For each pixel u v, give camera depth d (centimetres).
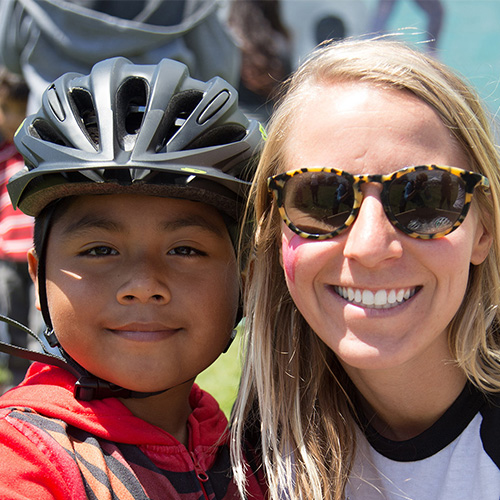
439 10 820
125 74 241
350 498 237
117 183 217
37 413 217
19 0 472
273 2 747
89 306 222
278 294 247
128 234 224
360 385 240
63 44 456
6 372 495
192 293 229
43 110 246
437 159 208
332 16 786
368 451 239
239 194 242
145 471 220
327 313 215
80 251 226
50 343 240
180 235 229
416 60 220
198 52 496
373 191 202
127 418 226
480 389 228
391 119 206
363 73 213
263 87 756
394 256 201
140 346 222
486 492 216
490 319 232
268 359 245
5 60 486
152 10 462
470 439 225
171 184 222
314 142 213
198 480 229
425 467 228
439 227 203
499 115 272
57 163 221
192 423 244
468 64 779
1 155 490
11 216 472
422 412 235
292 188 212
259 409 248
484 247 226
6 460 201
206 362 237
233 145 238
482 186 213
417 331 209
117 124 226
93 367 225
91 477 206
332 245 208
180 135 230
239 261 246
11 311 481
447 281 207
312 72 228
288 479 233
